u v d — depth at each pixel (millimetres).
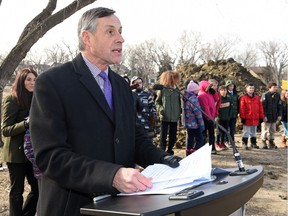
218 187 1365
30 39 8133
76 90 1760
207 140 8906
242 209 1838
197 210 1230
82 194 1716
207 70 23156
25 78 3506
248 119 9445
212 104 7895
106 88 1884
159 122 7484
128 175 1441
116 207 1239
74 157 1590
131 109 1961
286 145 10266
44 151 1647
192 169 1526
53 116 1686
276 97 9797
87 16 1803
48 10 8641
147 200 1292
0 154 7336
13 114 3520
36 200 3838
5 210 4492
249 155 8578
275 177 6480
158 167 1674
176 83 7133
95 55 1818
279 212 4730
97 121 1766
